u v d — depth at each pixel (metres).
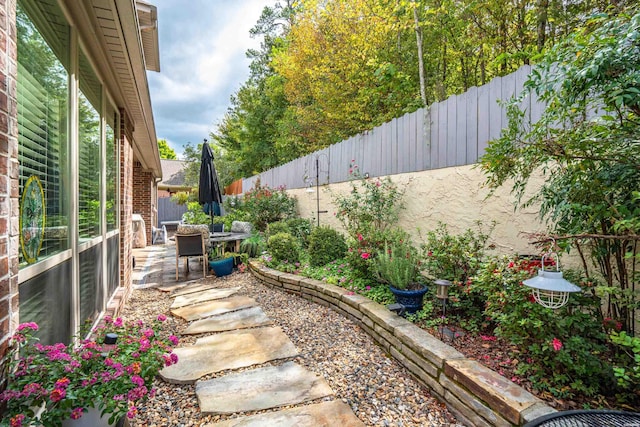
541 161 2.01
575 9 4.59
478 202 3.29
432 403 2.13
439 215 3.81
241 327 3.36
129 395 1.41
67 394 1.28
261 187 10.35
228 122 20.25
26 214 1.65
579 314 1.89
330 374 2.46
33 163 1.74
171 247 10.62
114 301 3.64
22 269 1.56
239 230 8.10
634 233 1.59
